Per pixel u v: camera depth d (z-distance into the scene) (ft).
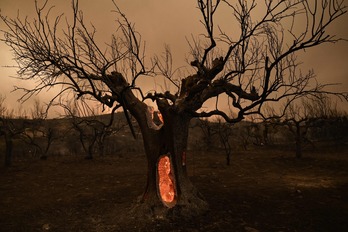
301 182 39.99
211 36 21.12
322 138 109.50
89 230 22.67
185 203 24.14
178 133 24.85
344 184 37.93
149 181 25.21
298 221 23.29
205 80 22.44
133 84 23.03
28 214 27.37
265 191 34.27
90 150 70.44
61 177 47.83
